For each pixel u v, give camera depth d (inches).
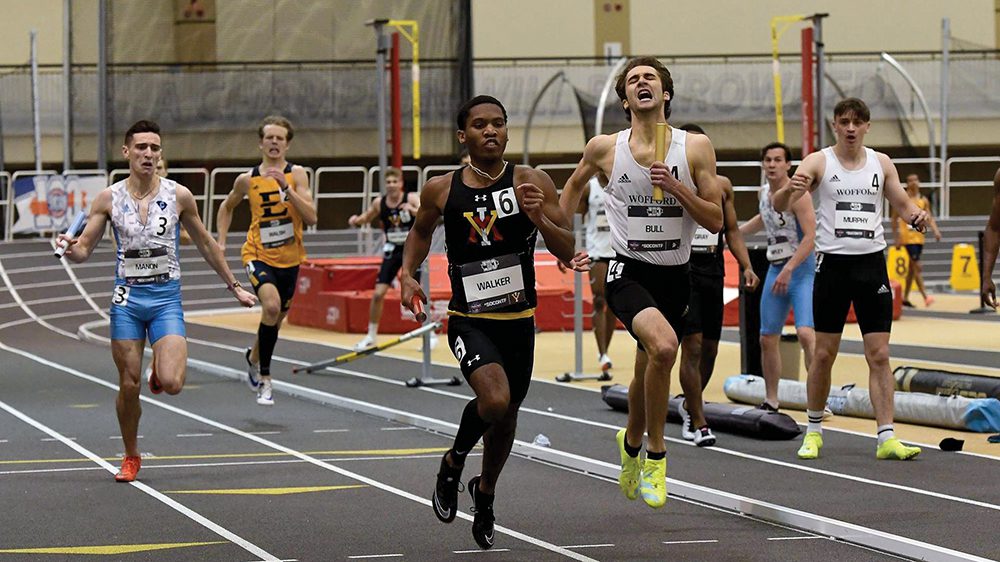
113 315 289.4
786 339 423.5
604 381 488.4
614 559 214.2
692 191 239.9
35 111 1059.3
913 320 754.2
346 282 746.8
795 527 237.3
